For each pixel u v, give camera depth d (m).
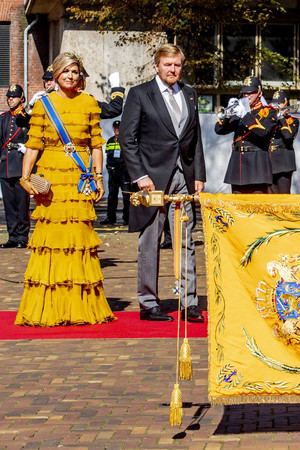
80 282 8.63
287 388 5.01
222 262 5.21
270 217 5.27
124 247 15.44
